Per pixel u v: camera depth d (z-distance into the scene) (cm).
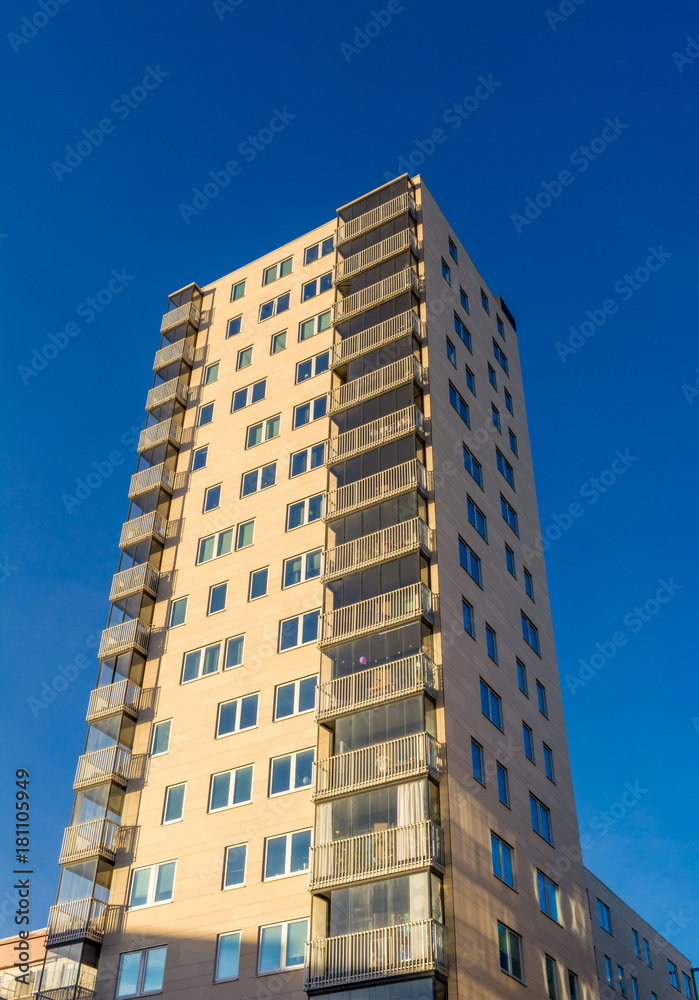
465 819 2975
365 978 2608
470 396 4303
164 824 3434
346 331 4247
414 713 3025
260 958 2936
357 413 3922
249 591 3844
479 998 2673
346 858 2850
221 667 3709
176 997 3012
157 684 3850
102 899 3359
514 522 4338
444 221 4716
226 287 5131
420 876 2716
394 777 2906
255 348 4703
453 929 2672
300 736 3309
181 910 3189
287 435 4216
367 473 3719
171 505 4400
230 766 3419
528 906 3195
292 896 2992
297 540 3831
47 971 3275
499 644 3716
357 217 4644
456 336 4381
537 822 3519
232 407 4566
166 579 4159
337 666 3303
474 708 3316
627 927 5569
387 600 3322
